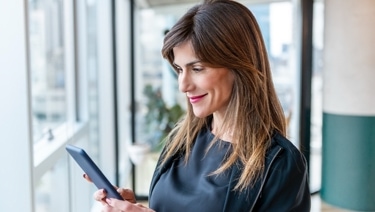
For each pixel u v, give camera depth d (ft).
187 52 3.40
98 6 12.51
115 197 3.52
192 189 3.69
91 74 12.17
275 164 3.27
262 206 3.26
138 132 14.32
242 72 3.39
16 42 5.57
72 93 10.09
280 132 3.55
